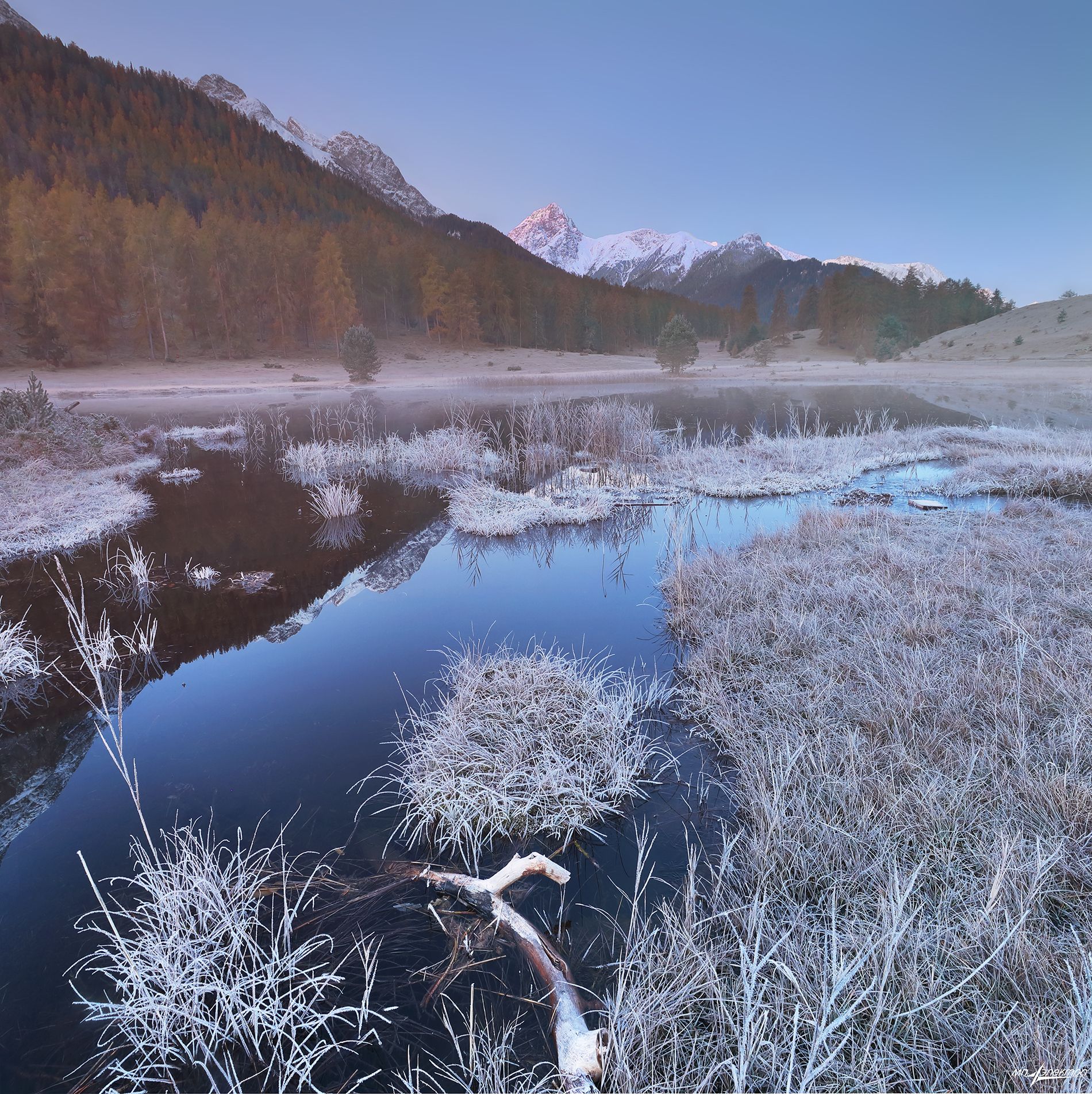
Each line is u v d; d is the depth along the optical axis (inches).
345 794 144.9
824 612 216.1
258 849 127.3
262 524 395.5
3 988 98.4
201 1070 85.4
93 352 2006.6
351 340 1638.8
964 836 112.3
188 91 6363.2
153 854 126.8
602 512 386.9
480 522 369.1
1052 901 100.2
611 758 144.9
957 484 414.0
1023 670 166.1
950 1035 80.0
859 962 75.4
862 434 647.1
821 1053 77.7
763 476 463.5
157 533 373.1
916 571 235.8
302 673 207.2
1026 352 2269.9
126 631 240.7
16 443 506.3
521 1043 87.2
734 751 151.3
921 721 148.7
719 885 104.3
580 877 119.3
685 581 257.4
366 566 314.0
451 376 1953.7
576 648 220.2
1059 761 131.1
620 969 90.1
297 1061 83.4
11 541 343.3
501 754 141.9
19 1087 83.5
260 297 2316.7
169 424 892.0
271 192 4168.3
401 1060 85.8
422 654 219.0
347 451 620.7
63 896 117.8
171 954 92.9
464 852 124.9
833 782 126.6
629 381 1715.1
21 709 188.4
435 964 100.5
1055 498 380.5
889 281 3993.6
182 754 163.0
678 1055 81.2
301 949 92.4
